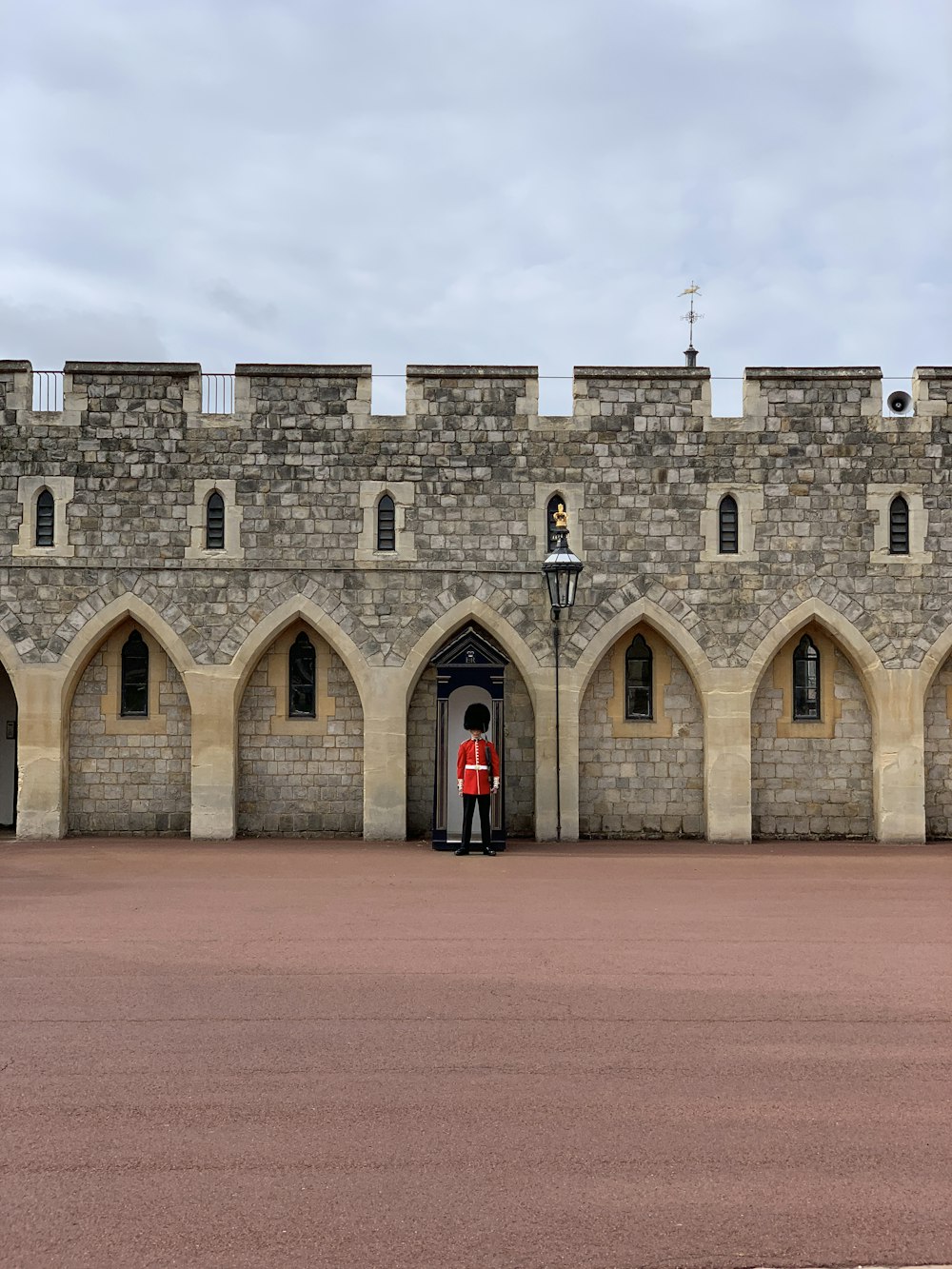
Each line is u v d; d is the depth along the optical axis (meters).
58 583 16.70
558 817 16.72
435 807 15.61
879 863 14.47
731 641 16.84
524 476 16.92
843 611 16.89
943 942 9.50
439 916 10.57
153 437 16.83
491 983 8.03
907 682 16.88
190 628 16.73
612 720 17.17
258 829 17.06
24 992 7.79
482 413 16.98
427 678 17.30
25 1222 4.57
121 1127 5.47
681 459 16.98
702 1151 5.23
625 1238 4.46
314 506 16.86
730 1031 6.96
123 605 16.69
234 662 16.70
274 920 10.36
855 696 17.25
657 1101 5.81
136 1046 6.62
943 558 16.97
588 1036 6.84
